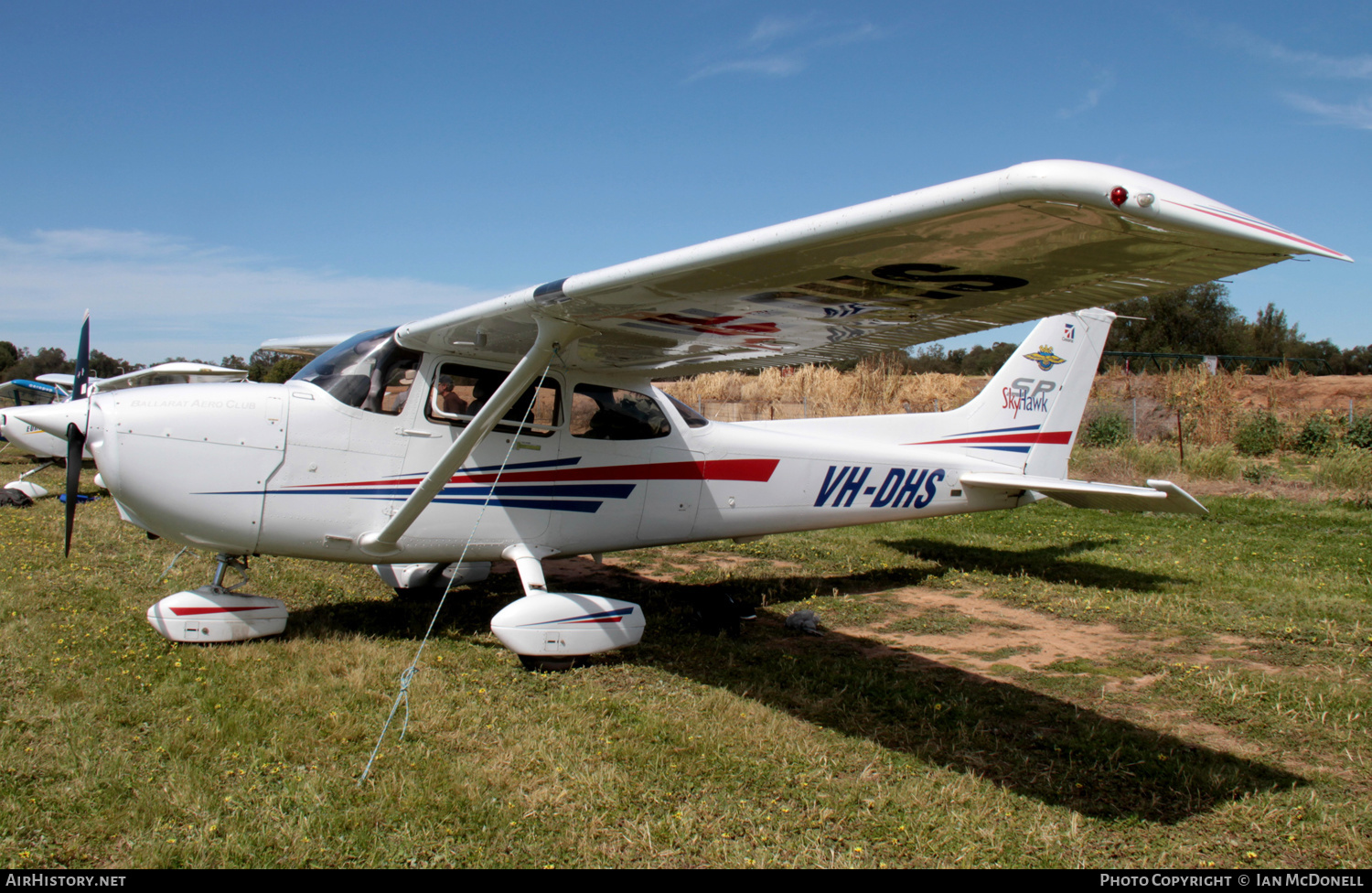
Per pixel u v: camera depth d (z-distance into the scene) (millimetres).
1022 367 7133
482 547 5000
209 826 2607
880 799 2982
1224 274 2547
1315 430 16828
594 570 7094
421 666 4246
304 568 6512
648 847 2643
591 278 3479
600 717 3701
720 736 3506
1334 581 6641
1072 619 5613
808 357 4844
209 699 3635
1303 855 2711
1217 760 3400
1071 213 2174
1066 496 6582
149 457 4203
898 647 4980
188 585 5832
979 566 7281
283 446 4453
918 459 6633
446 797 2867
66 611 4973
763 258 2869
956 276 2932
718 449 5797
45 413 4191
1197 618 5555
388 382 4707
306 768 3064
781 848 2670
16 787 2824
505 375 5102
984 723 3762
